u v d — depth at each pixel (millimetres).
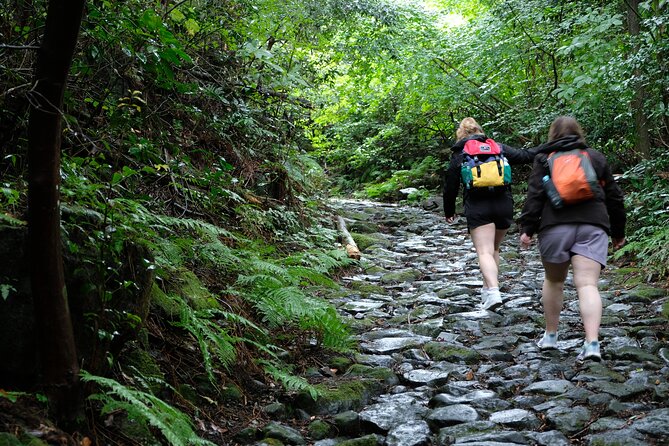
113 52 4648
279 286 4734
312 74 10039
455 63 13078
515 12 11297
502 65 11891
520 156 6043
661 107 7574
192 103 6531
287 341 4781
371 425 3611
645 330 4934
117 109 4801
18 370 2686
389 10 12547
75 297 2842
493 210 5855
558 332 5180
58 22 2340
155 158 4711
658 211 7438
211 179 5516
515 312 5809
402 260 8578
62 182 3344
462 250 9023
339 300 6324
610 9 9414
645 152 8508
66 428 2648
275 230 7086
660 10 8305
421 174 15586
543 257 4645
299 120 8703
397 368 4559
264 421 3670
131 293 3162
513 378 4285
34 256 2537
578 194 4445
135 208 3660
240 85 7121
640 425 3346
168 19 5832
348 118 18219
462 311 5996
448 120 16141
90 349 2916
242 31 6820
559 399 3811
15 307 2676
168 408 2955
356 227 10344
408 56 13062
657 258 6887
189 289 4422
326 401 3883
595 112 9219
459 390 4043
